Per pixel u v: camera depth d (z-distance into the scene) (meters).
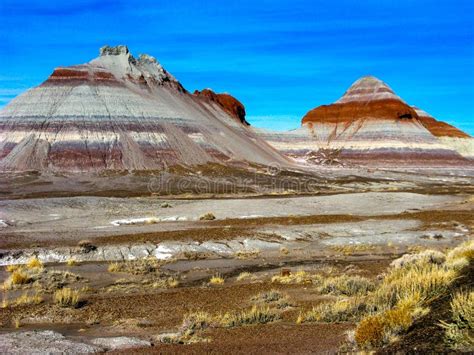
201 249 28.91
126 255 27.45
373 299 14.56
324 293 18.19
